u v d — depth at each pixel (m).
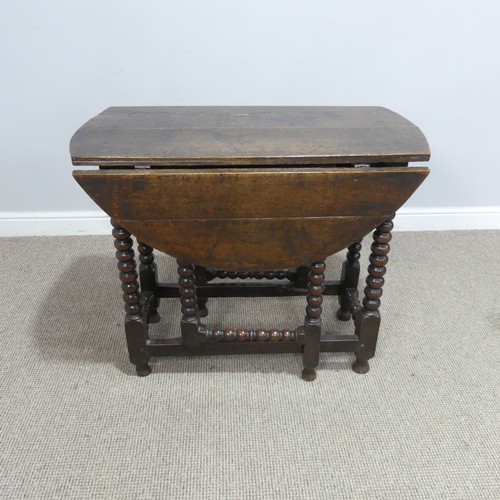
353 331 1.68
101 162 1.10
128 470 1.18
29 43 1.84
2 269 2.01
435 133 2.13
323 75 1.99
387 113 1.47
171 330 1.68
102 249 2.18
